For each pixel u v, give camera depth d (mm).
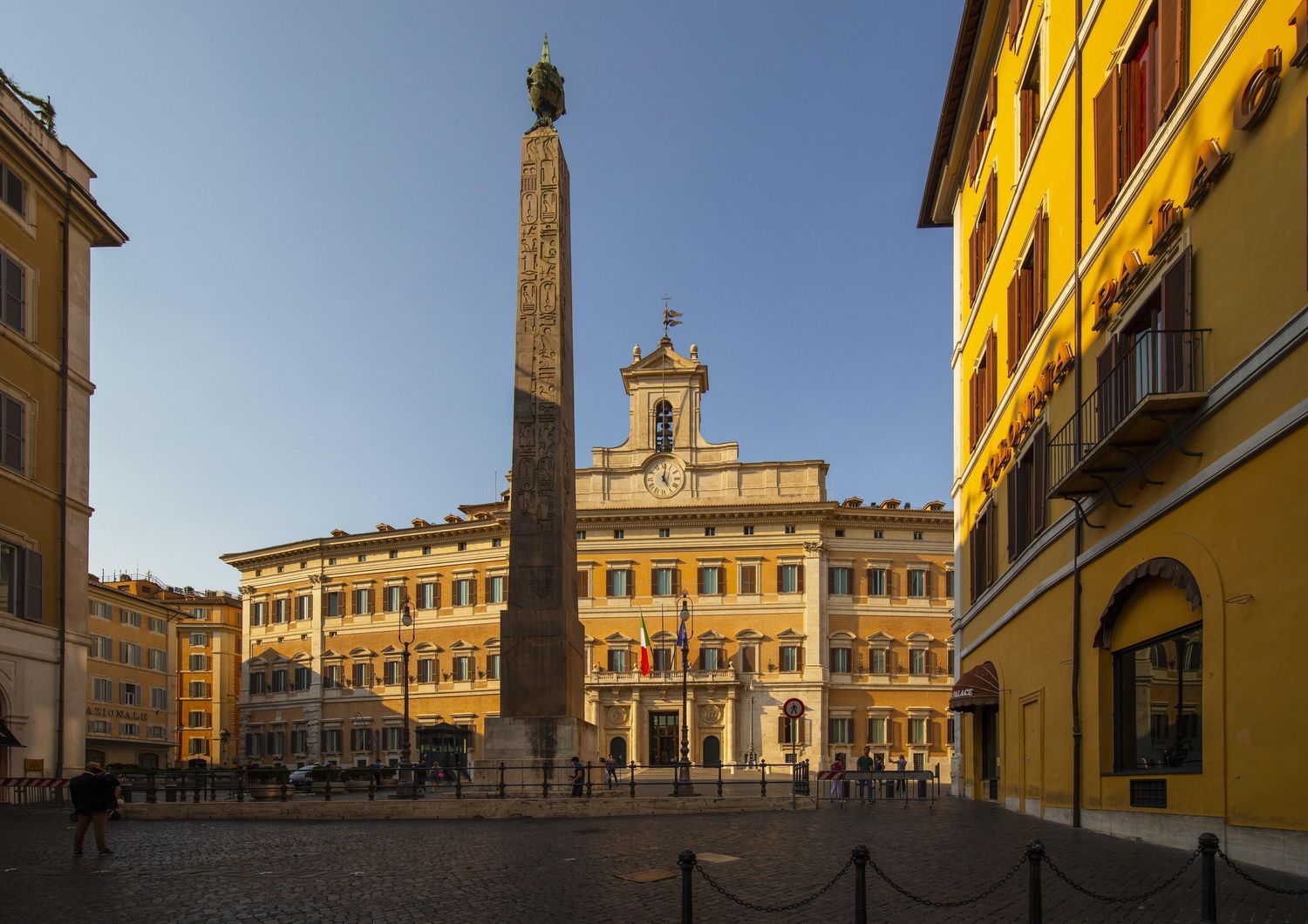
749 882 12430
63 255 32406
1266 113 11805
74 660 31594
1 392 29109
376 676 68500
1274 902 9703
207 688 81438
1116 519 16156
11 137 29453
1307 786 10719
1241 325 12297
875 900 10906
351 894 11961
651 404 66875
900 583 64500
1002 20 25516
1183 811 13633
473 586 67250
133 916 10758
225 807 23438
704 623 63688
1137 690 15797
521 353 27922
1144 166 15305
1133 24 15875
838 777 27375
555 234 28406
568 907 10984
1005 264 25125
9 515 29141
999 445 24938
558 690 26000
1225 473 12539
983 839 16141
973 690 25391
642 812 23719
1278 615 11320
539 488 27047
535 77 29547
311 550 71625
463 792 26312
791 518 64125
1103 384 16422
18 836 19375
